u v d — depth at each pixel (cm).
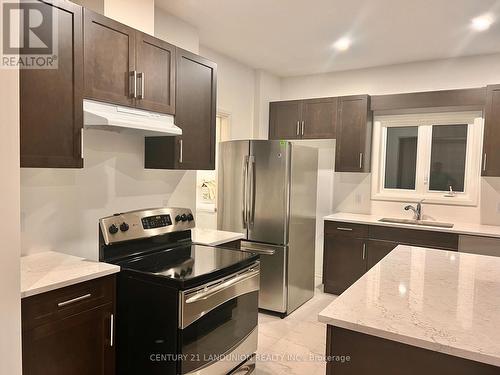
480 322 132
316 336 321
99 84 212
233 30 340
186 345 200
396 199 438
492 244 341
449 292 165
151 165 285
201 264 230
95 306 191
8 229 144
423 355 124
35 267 194
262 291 374
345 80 467
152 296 206
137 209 285
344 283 419
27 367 162
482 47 366
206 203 459
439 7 281
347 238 414
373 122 450
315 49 388
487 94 359
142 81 238
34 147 181
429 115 421
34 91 180
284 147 358
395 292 164
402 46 370
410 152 439
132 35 231
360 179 458
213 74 305
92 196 252
